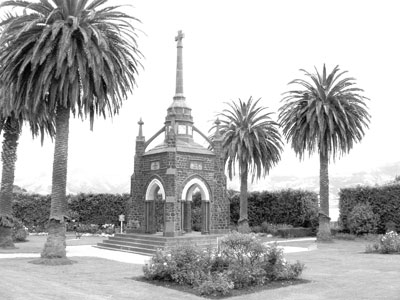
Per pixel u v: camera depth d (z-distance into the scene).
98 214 44.97
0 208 25.61
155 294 13.00
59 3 19.58
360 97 35.09
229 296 12.87
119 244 27.89
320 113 34.12
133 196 30.55
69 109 20.77
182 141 30.31
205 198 29.30
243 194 38.69
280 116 36.75
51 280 14.99
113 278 15.73
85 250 27.20
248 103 39.28
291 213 42.47
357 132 35.06
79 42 19.70
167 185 27.25
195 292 13.30
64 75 18.94
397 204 35.81
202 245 25.34
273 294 13.07
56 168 20.27
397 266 19.19
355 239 35.78
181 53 32.22
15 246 26.80
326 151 35.41
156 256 15.45
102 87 20.61
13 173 25.97
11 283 12.59
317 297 12.69
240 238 14.95
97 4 20.50
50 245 19.97
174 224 26.92
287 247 29.47
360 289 13.80
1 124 25.36
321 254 24.64
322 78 35.69
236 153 38.44
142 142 31.08
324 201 35.03
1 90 20.81
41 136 27.33
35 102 19.19
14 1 19.31
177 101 31.42
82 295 12.15
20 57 19.55
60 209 20.17
